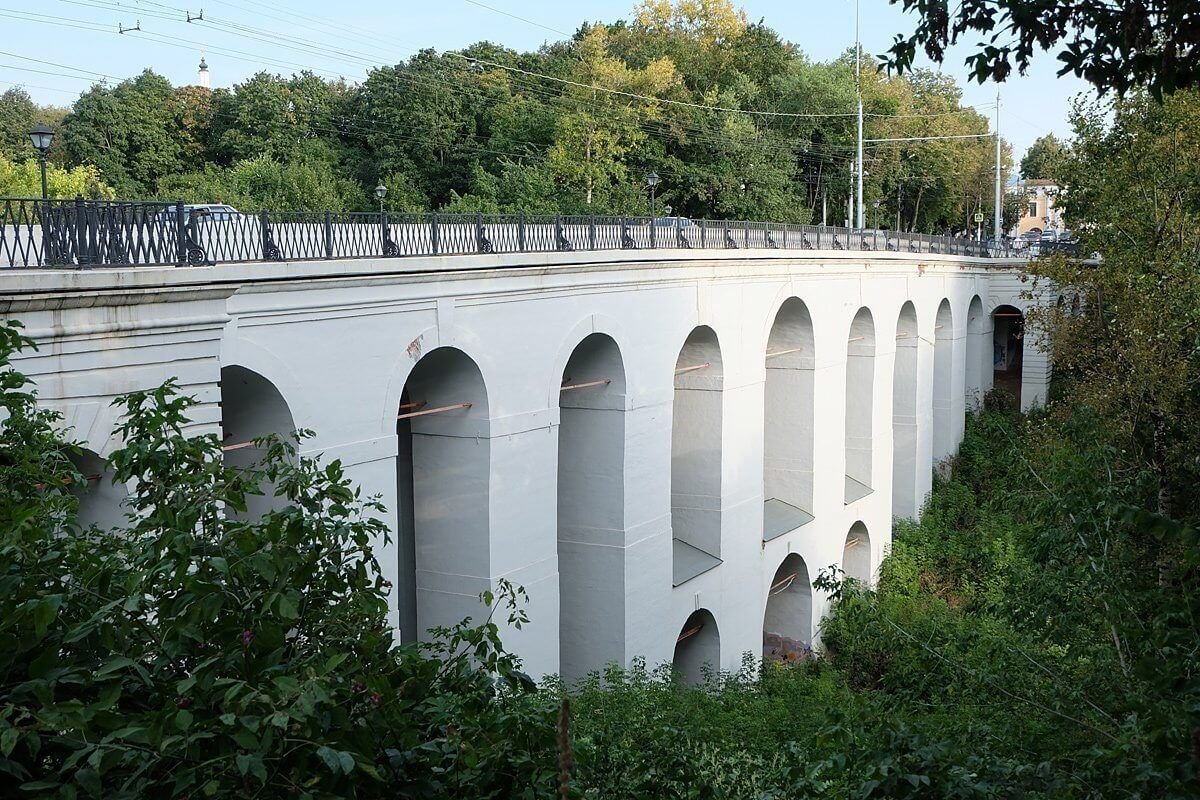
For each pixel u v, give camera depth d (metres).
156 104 66.56
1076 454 13.62
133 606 6.25
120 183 63.97
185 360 13.19
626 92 61.16
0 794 5.91
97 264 12.40
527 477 21.14
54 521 7.48
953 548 40.59
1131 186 24.44
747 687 25.50
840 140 76.25
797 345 33.81
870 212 77.62
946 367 49.91
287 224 15.98
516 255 19.97
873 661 29.38
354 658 6.99
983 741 11.85
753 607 30.39
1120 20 9.48
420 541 20.84
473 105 64.88
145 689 6.67
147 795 5.98
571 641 25.23
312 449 16.41
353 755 6.10
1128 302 23.30
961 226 101.75
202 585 6.29
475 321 19.48
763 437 30.92
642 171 61.09
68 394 11.93
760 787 15.03
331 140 65.38
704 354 28.16
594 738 12.66
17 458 7.98
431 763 7.09
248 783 5.95
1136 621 11.22
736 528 29.30
